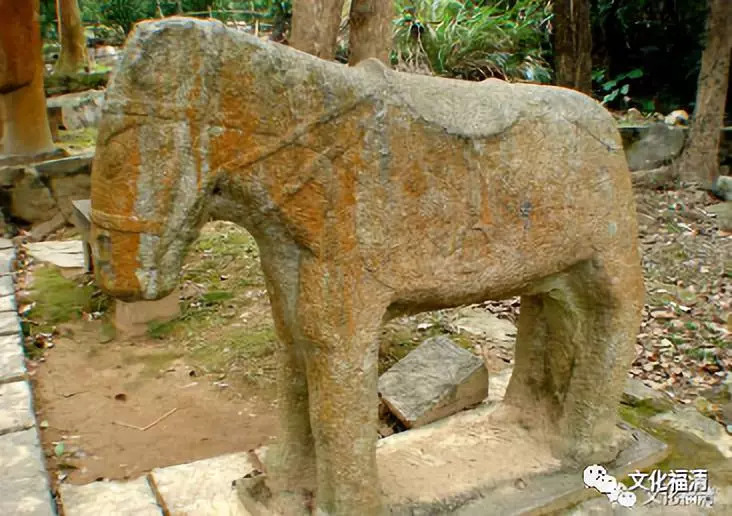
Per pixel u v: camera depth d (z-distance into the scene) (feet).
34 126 17.35
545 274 5.82
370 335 5.08
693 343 11.23
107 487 6.84
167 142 4.10
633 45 25.46
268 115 4.35
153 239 4.23
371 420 5.30
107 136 4.02
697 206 18.26
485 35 24.03
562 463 6.59
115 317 11.94
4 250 15.03
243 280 13.73
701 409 9.16
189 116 4.12
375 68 4.83
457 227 5.17
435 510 5.91
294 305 5.06
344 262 4.83
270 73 4.29
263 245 5.00
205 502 6.43
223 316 12.25
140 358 10.85
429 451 6.79
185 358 10.89
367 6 11.38
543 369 7.04
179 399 9.65
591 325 6.41
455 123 5.00
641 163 20.27
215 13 27.53
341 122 4.58
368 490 5.44
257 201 4.52
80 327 11.91
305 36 10.90
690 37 24.16
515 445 6.88
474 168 5.13
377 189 4.80
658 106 25.08
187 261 14.56
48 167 16.78
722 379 10.12
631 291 6.26
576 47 19.16
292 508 5.89
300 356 5.78
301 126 4.46
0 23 16.12
